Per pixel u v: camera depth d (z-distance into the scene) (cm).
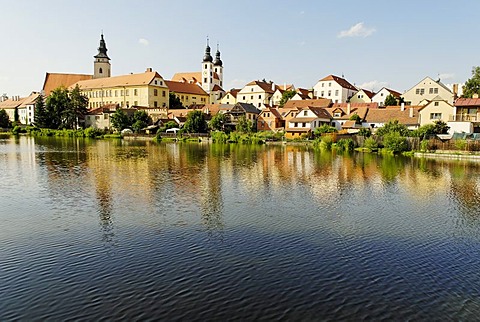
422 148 5900
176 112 12150
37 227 1841
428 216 2119
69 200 2403
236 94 15588
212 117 11200
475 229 1884
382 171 3897
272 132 9738
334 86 13450
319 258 1474
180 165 4219
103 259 1444
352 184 3108
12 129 12044
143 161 4581
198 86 16475
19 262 1416
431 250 1581
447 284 1267
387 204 2405
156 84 14112
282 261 1438
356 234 1780
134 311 1080
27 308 1095
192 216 2053
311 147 7394
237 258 1462
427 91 10844
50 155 5153
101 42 16350
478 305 1133
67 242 1633
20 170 3681
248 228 1848
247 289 1212
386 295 1188
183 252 1518
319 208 2273
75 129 12225
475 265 1427
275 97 14588
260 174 3591
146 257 1465
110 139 9756
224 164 4356
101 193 2623
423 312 1094
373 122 9181
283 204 2364
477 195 2706
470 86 9581
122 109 11925
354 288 1231
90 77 17200
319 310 1096
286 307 1109
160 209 2197
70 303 1123
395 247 1611
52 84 16762
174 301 1134
